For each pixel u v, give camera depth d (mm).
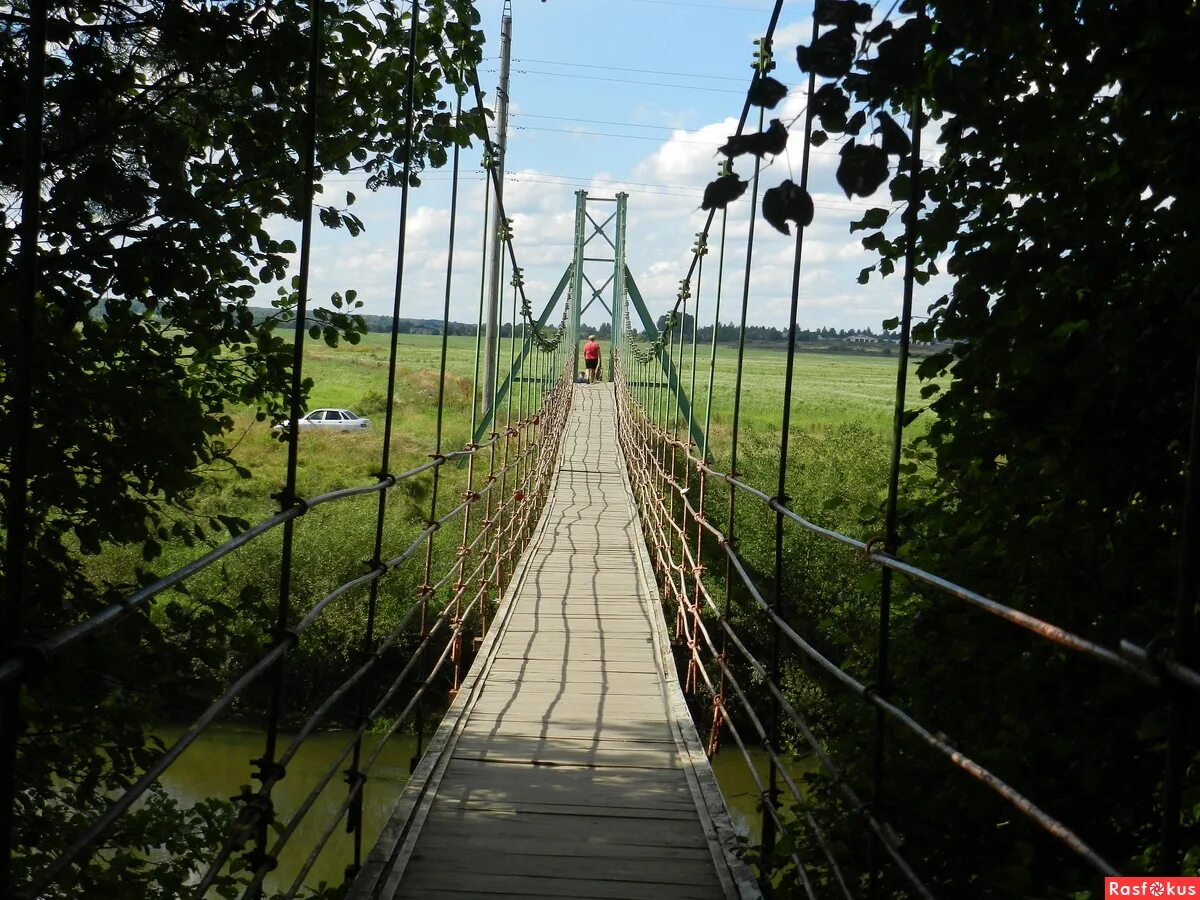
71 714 3051
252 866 2477
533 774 4355
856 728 3262
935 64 2035
